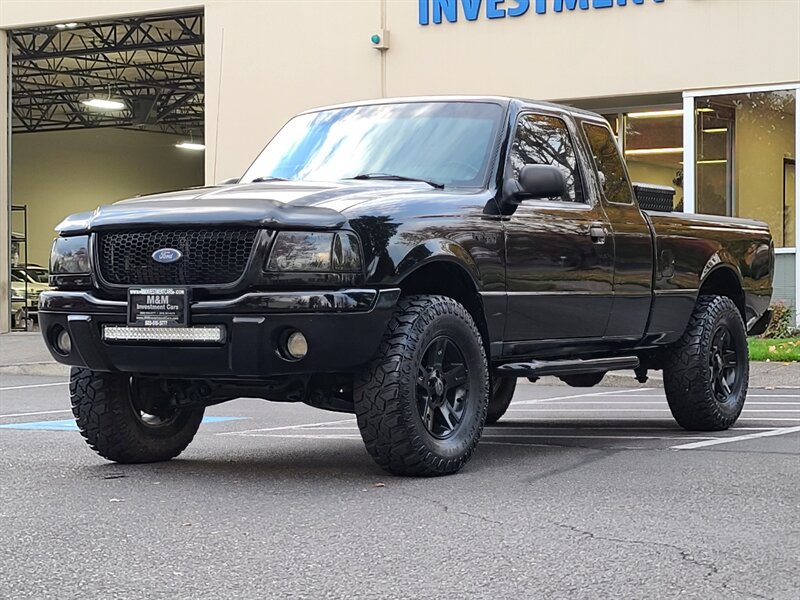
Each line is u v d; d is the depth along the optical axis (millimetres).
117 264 6422
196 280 6191
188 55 39312
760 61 17578
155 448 7195
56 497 5969
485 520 5289
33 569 4477
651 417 10250
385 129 7582
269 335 6039
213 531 5109
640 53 18250
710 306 8797
